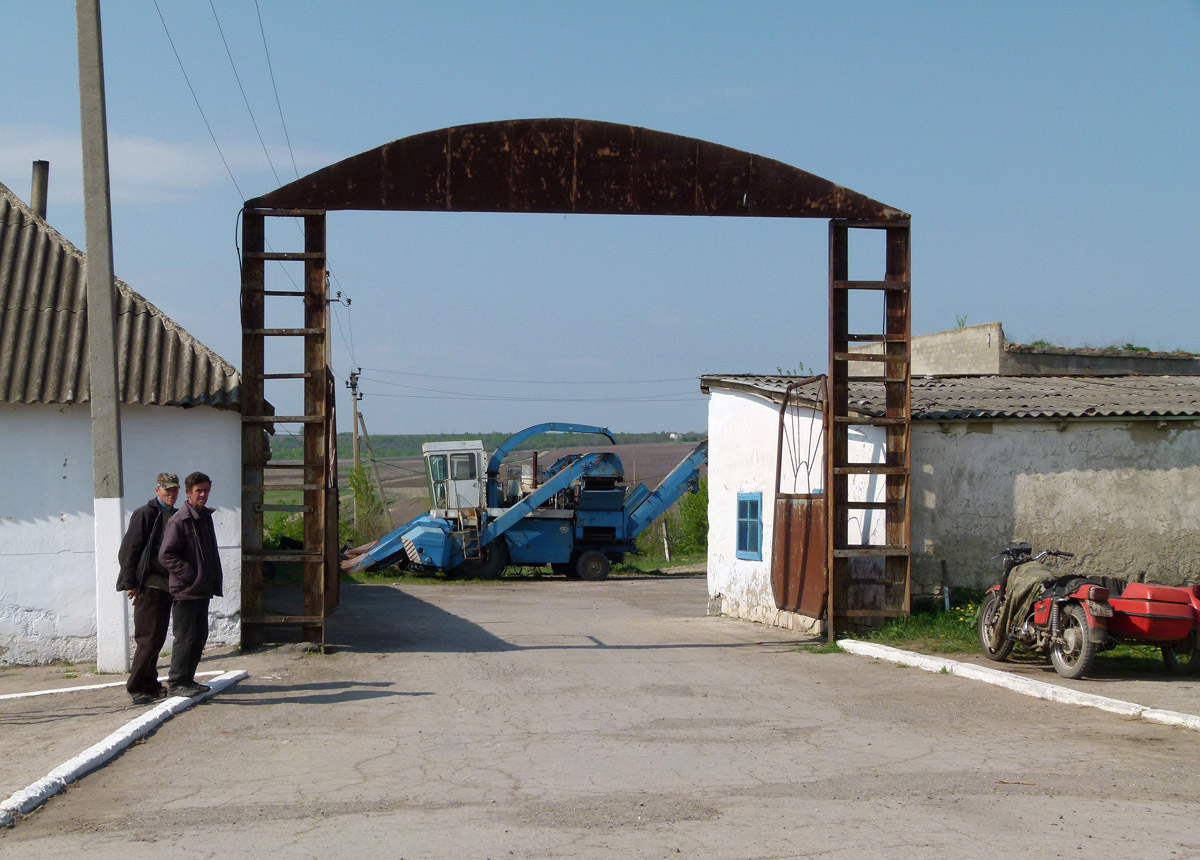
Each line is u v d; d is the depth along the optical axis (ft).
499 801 17.78
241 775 19.69
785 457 51.37
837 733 23.48
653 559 137.59
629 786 18.75
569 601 76.02
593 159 38.42
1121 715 25.32
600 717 25.52
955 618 40.45
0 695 29.19
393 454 500.33
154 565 27.12
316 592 37.55
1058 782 18.92
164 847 15.39
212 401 35.29
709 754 21.36
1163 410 42.65
